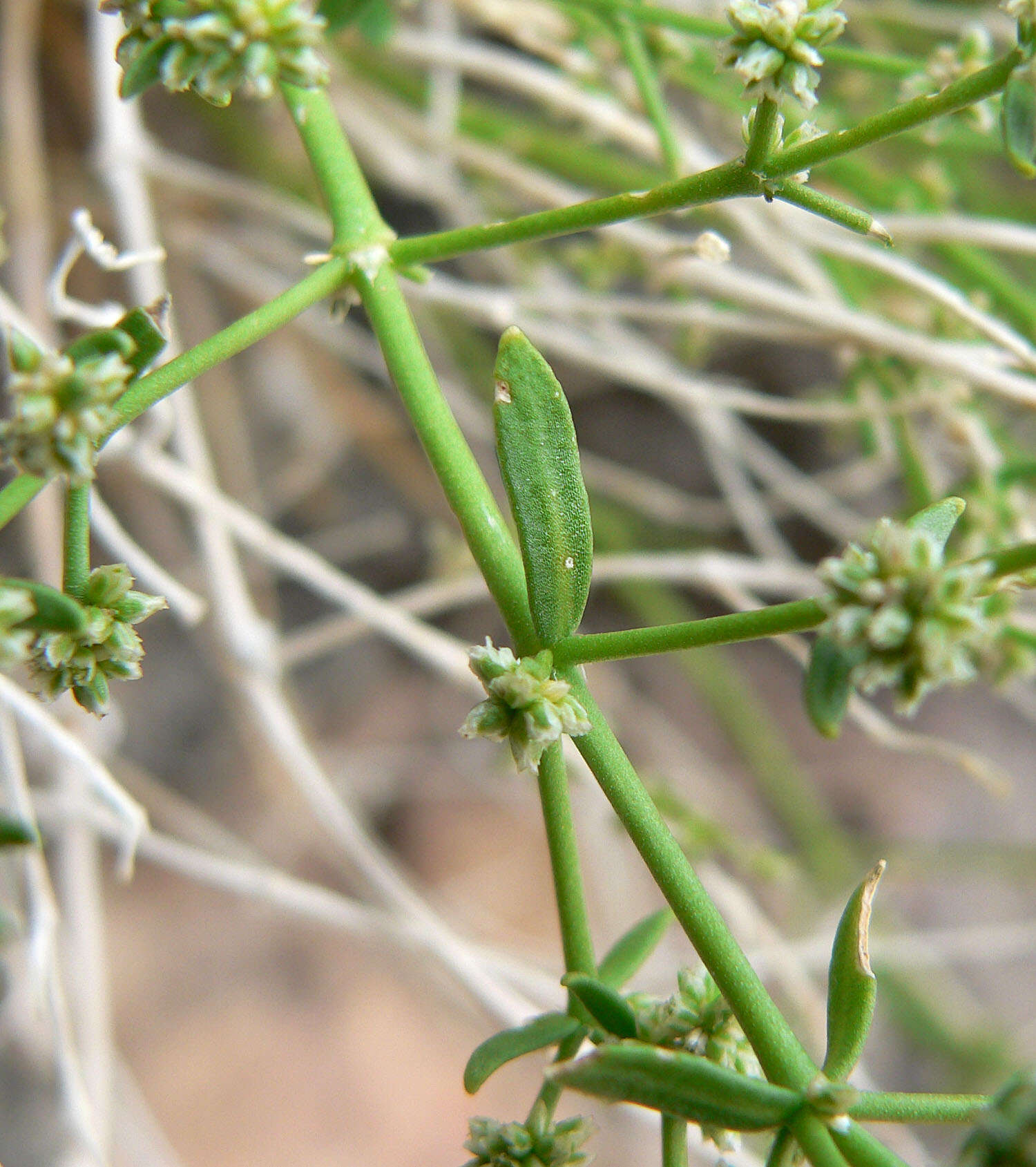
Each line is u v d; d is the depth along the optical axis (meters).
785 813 0.27
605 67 0.21
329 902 0.18
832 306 0.18
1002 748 0.32
